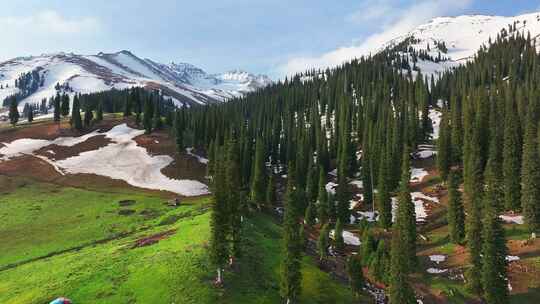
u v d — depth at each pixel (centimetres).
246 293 4872
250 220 7981
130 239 7038
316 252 7325
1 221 8300
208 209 8769
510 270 5894
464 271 6194
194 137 14038
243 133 13312
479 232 5634
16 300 4688
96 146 13700
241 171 9738
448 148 10100
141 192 10762
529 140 6938
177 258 5447
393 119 12962
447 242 7425
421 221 8538
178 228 7256
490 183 7500
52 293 4706
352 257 5816
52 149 13300
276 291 5153
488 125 10175
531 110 9994
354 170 12262
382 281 6259
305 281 5772
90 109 15775
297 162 11825
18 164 12056
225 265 5394
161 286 4725
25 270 5847
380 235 8381
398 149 11175
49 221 8381
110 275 5128
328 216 9256
